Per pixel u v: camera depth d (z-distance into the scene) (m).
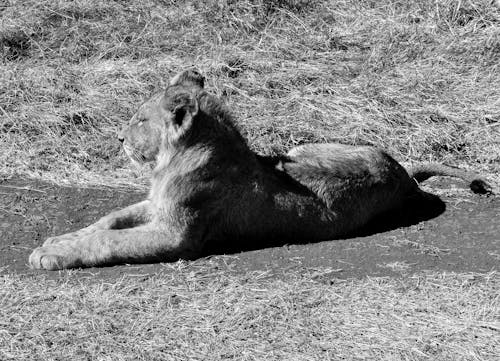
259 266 10.26
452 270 10.20
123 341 8.58
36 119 14.23
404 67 15.69
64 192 12.52
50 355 8.35
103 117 14.42
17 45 16.17
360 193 11.34
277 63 15.66
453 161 13.94
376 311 9.19
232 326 8.87
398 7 17.22
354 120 14.45
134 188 12.79
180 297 9.43
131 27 16.62
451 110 14.72
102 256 10.25
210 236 10.77
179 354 8.40
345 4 17.38
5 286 9.64
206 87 14.99
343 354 8.44
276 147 13.92
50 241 10.63
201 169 10.42
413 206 12.23
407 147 14.12
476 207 12.27
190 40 16.25
